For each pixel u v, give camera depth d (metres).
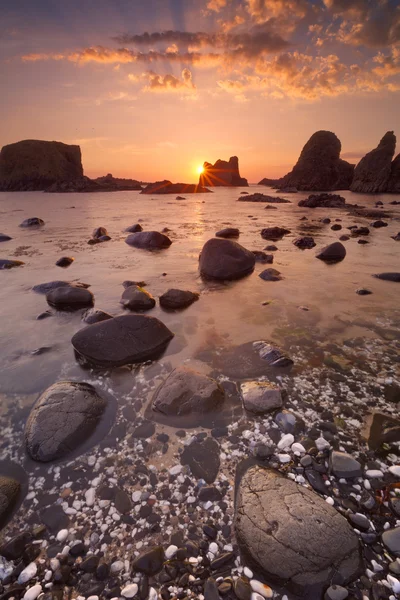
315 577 1.64
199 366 3.62
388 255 9.04
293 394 3.10
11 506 2.05
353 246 10.22
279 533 1.79
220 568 1.73
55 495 2.14
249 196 33.16
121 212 20.83
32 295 5.85
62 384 3.05
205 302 5.54
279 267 7.81
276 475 2.18
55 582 1.67
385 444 2.49
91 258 8.70
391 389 3.15
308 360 3.69
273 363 3.60
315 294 5.93
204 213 20.45
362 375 3.39
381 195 36.03
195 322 4.75
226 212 21.09
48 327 4.60
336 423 2.72
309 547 1.73
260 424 2.74
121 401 3.07
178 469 2.33
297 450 2.45
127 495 2.14
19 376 3.46
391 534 1.83
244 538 1.82
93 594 1.62
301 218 17.62
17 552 1.80
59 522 1.97
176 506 2.07
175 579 1.67
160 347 3.98
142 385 3.31
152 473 2.30
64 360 3.78
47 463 2.38
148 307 5.27
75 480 2.25
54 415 2.66
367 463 2.34
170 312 5.12
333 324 4.64
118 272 7.35
